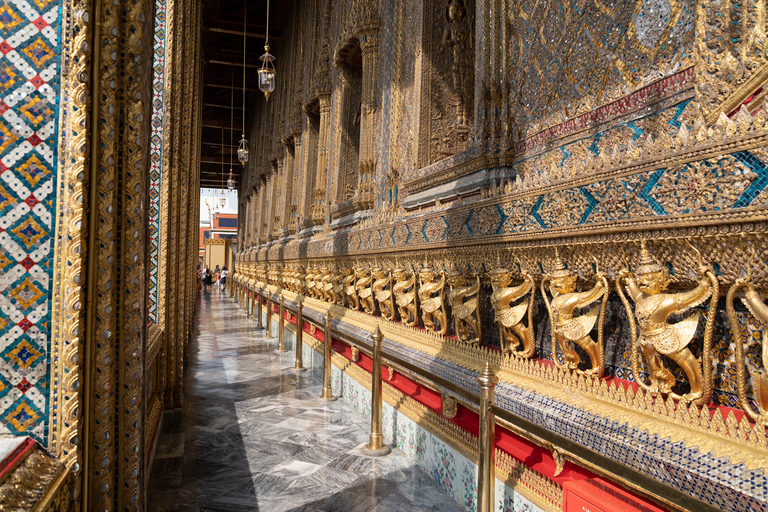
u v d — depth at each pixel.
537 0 2.98
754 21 1.61
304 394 5.80
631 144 2.22
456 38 4.28
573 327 2.23
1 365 1.51
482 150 3.22
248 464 3.68
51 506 1.29
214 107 21.78
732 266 1.58
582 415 2.09
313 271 8.14
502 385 2.68
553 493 2.30
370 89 6.07
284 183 12.15
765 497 1.34
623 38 2.30
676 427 1.72
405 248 4.34
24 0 1.54
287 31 12.75
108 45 1.67
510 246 2.76
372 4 6.01
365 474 3.51
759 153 1.45
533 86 3.00
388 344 4.38
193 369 7.21
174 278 5.11
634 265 1.96
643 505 1.79
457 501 3.06
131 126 1.83
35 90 1.54
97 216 1.68
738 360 1.55
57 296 1.55
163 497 3.12
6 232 1.52
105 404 1.70
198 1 9.55
